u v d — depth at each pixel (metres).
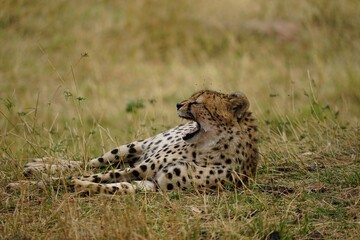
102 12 30.50
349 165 14.42
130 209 11.03
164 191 12.22
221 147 13.05
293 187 13.07
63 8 30.05
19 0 29.20
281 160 14.76
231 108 13.30
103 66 27.67
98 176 12.91
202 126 13.05
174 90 25.94
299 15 33.34
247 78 26.58
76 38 28.75
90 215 11.38
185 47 30.14
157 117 21.67
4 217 11.51
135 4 30.97
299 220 11.49
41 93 24.64
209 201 12.11
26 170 13.38
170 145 13.53
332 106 22.69
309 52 29.73
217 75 26.97
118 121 22.50
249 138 13.46
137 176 13.05
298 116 19.62
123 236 10.26
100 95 25.09
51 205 11.77
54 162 13.72
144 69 27.92
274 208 11.77
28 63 26.81
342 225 11.31
